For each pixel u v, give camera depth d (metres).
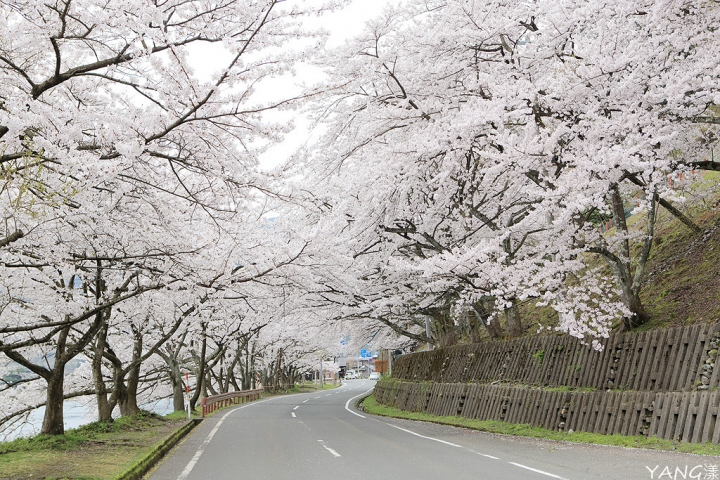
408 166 14.34
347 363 136.38
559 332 17.16
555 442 11.16
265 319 24.80
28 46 8.44
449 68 14.97
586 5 11.61
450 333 23.20
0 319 15.05
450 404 18.33
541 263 13.68
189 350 29.55
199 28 8.15
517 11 13.85
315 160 17.44
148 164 8.91
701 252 14.78
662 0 10.83
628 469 7.71
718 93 9.77
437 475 7.90
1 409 21.66
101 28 7.52
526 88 12.37
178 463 10.02
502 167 12.14
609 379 12.03
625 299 13.38
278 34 8.23
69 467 8.58
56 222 9.70
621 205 13.73
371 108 15.70
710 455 8.23
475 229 16.89
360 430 15.32
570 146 12.19
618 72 11.63
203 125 8.36
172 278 11.09
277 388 52.53
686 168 11.97
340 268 15.23
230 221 10.71
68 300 13.36
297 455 10.53
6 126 6.69
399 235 17.91
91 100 11.27
